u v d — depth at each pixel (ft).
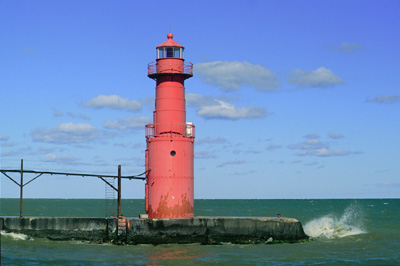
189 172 145.18
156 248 133.90
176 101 146.20
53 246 132.57
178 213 142.92
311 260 123.54
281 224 147.13
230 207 557.74
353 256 130.31
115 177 144.77
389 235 172.35
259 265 116.16
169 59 145.59
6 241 134.92
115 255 123.75
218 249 134.10
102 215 337.52
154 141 144.46
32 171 144.56
